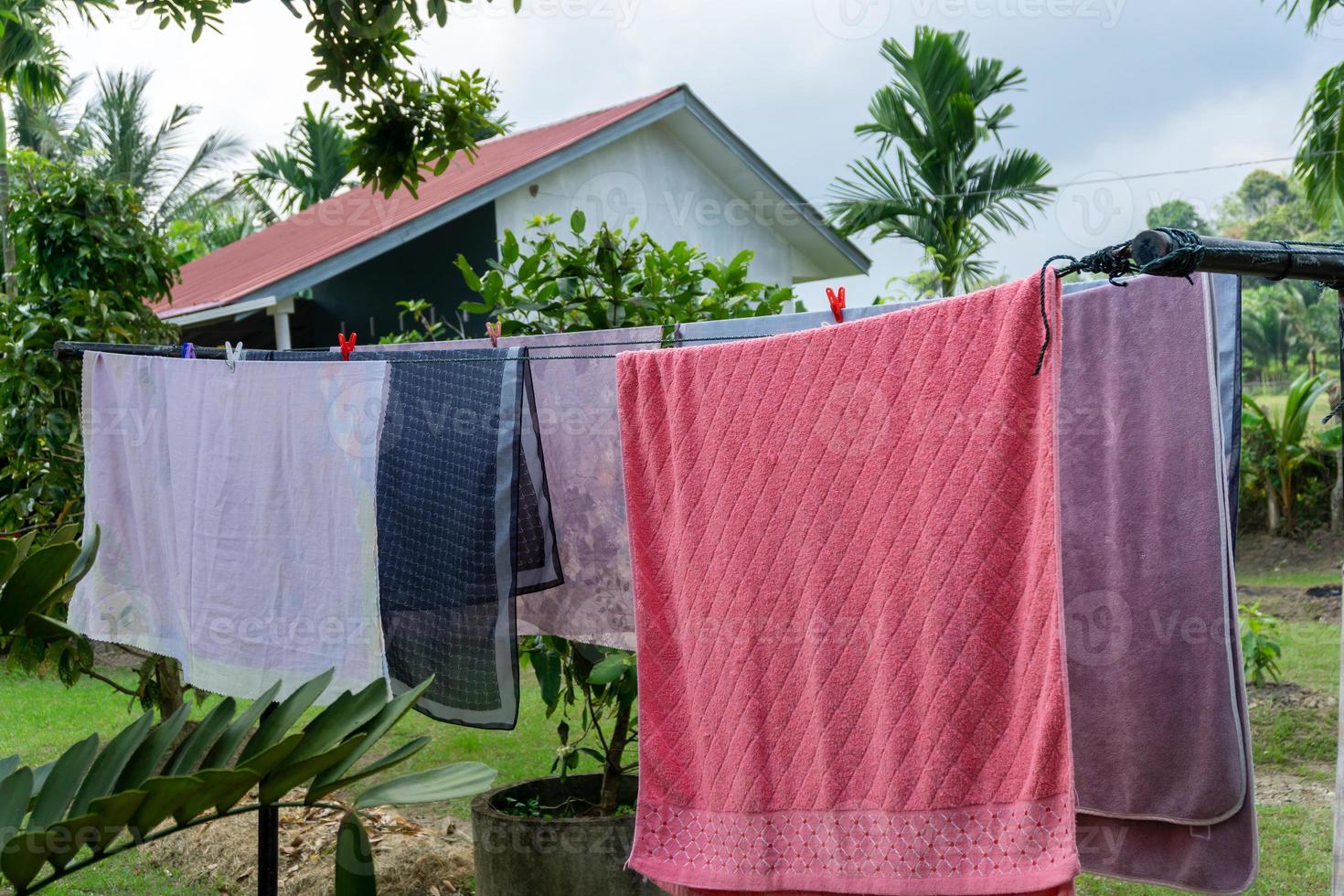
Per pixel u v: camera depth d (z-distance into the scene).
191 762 2.06
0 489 5.97
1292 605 7.36
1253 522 9.42
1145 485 2.06
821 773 1.89
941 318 1.75
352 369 2.77
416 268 8.02
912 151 7.30
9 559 2.19
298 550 2.90
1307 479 9.08
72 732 5.71
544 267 3.61
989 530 1.68
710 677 2.06
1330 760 4.45
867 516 1.84
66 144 15.34
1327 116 6.82
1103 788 2.12
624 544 2.71
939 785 1.72
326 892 3.38
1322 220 7.16
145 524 3.41
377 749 5.23
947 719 1.71
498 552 2.50
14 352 5.07
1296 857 3.42
